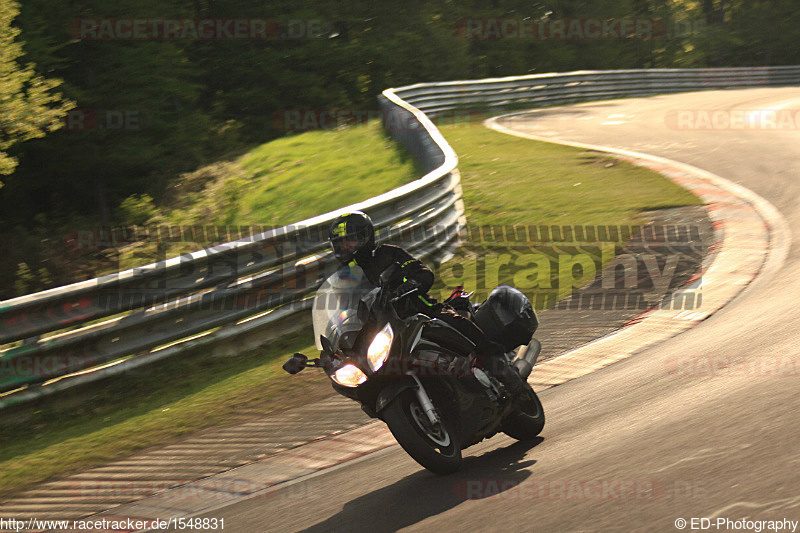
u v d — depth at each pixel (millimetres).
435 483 8602
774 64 105812
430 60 78250
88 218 50062
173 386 14836
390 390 8453
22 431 13406
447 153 27625
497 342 9500
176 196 42594
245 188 38469
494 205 27109
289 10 73750
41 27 47281
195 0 70625
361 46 75125
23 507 10250
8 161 35938
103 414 13867
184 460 11258
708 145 34719
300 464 10531
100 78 51562
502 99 55594
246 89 71938
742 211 22328
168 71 55031
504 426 9734
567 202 26219
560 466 8391
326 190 34719
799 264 16406
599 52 93812
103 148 51000
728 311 14273
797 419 8258
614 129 42344
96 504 10016
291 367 8688
